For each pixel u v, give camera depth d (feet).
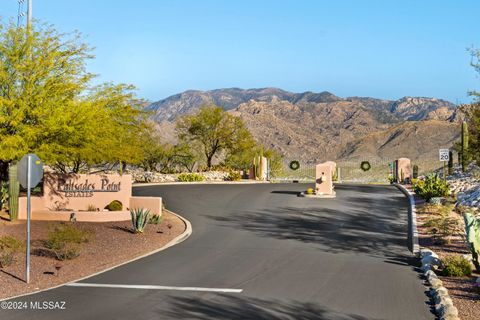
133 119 93.97
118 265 47.01
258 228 68.39
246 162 178.91
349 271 44.34
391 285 39.58
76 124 65.36
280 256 50.93
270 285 39.65
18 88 65.92
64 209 73.31
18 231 61.52
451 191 92.84
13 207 68.54
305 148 567.59
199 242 58.85
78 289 38.70
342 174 235.81
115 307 34.14
